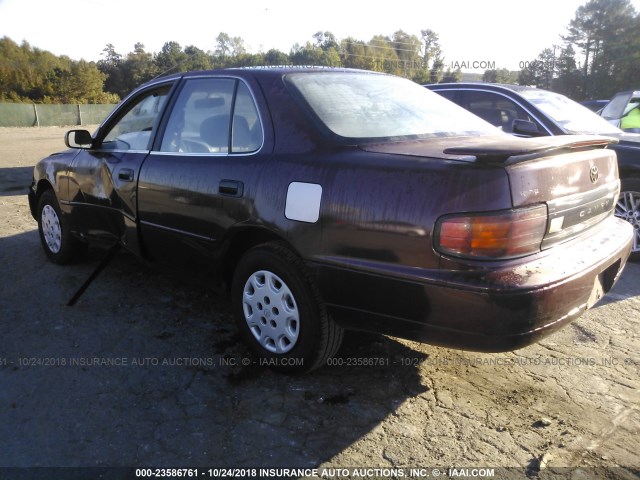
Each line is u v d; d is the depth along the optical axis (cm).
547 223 246
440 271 237
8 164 1278
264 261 298
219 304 410
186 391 295
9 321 376
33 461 240
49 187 500
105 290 434
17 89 5741
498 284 227
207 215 323
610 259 278
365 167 260
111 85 7681
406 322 254
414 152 262
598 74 6581
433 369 322
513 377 315
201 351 338
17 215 708
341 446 254
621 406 287
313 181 272
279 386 301
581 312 264
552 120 545
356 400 289
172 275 378
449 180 237
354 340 353
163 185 351
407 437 261
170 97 375
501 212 229
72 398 287
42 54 6419
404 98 350
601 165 292
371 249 253
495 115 588
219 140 332
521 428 269
